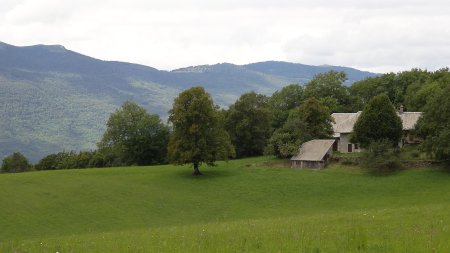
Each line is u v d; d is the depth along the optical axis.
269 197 89.81
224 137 109.88
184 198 89.50
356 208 78.19
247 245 25.02
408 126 112.25
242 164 120.88
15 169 190.88
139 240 32.59
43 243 34.34
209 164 109.56
